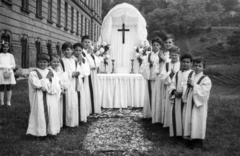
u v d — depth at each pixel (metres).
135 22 9.32
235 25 82.44
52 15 24.27
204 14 89.19
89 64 6.70
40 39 21.33
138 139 5.00
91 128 5.75
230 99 9.80
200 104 4.42
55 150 4.29
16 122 5.96
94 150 4.38
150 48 8.46
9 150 4.16
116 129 5.68
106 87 7.93
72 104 5.68
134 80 7.92
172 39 5.80
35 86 4.59
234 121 6.35
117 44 9.39
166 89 5.56
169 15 75.00
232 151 4.36
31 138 4.87
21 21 17.66
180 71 4.96
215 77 20.95
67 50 5.67
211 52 55.47
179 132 4.88
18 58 17.19
